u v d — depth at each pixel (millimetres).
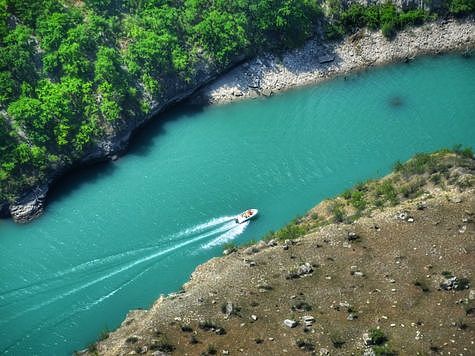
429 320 76188
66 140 108000
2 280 93000
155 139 117500
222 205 103625
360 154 112312
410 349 72625
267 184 107375
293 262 85188
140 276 92562
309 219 97688
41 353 83188
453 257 83625
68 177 110438
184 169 111250
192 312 78438
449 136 114938
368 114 121062
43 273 93812
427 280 81188
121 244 97750
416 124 118000
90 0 121750
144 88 118562
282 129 119000
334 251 86250
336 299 79438
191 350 73938
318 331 75438
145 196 106188
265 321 77125
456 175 96125
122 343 75625
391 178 101500
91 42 117125
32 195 104312
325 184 106688
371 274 82562
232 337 75250
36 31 115438
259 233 98438
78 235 99938
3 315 88062
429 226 88062
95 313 87688
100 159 112250
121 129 113812
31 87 110625
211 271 86938
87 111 111375
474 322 75625
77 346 83500
